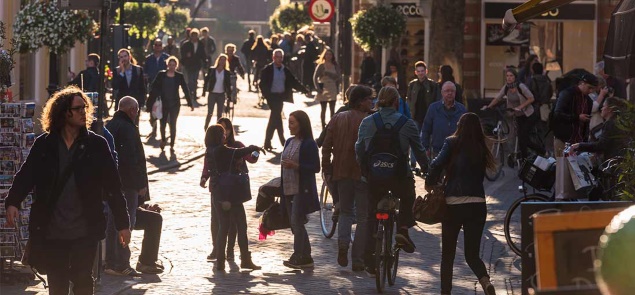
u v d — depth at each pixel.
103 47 24.20
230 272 25.97
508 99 46.59
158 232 25.61
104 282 24.28
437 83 43.84
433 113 36.53
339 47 102.75
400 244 24.61
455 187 22.09
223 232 26.16
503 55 74.62
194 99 84.81
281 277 25.45
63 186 17.12
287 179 26.58
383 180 24.42
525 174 29.69
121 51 53.22
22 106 23.52
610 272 6.45
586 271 8.00
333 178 26.47
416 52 84.31
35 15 46.41
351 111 26.48
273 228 27.12
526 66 57.81
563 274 8.00
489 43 74.50
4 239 23.52
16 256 23.56
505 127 48.50
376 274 23.47
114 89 53.28
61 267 17.38
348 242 26.48
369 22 77.81
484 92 73.69
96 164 17.30
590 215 8.02
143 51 102.06
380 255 23.72
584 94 35.53
